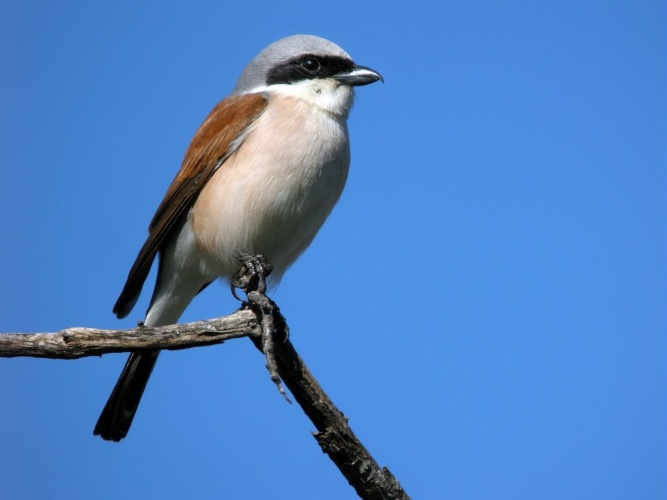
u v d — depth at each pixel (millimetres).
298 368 8078
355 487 8203
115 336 7324
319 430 8133
